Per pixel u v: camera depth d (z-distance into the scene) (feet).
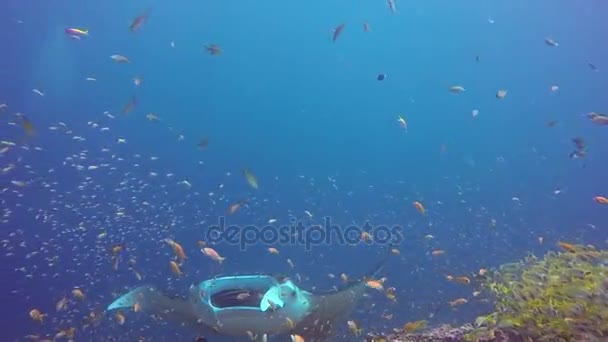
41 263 46.29
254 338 20.38
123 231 51.78
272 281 20.65
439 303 33.47
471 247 51.08
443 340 14.74
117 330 33.35
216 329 21.33
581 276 15.14
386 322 29.86
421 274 42.52
